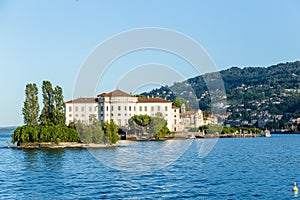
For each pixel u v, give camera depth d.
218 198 53.34
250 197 54.00
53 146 144.75
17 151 131.75
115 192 56.22
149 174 68.06
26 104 158.25
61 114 157.62
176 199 52.50
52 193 56.97
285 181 66.56
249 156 116.00
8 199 54.06
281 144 189.12
